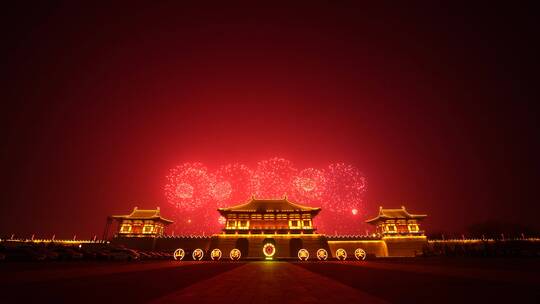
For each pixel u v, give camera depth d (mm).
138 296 12906
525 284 16000
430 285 15984
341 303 11398
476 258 46000
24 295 12852
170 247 66938
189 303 11438
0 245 41312
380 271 25188
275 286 16094
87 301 11727
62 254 41375
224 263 40031
